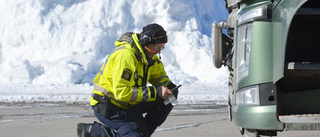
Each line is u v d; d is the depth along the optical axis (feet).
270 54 12.79
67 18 75.61
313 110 13.57
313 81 13.60
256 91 12.90
